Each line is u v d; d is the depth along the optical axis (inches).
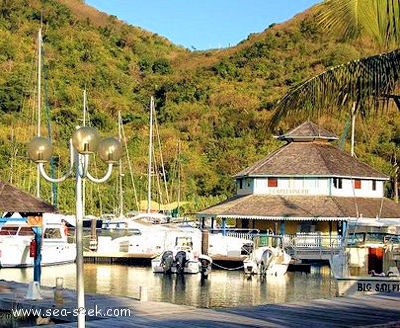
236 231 2023.9
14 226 1641.2
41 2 4997.5
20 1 4825.3
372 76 582.9
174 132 3841.0
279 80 4210.1
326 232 2027.6
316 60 4188.0
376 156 2891.2
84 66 4318.4
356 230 1322.6
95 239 1966.0
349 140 2982.3
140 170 3324.3
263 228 2100.1
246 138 3604.8
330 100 601.9
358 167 2145.7
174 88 4360.2
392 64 578.6
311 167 2070.6
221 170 3403.1
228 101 4047.7
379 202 2112.5
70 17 5172.2
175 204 3100.4
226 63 4623.5
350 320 688.4
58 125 3385.8
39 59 2031.3
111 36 5324.8
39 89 1983.3
